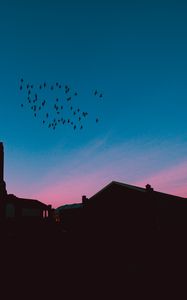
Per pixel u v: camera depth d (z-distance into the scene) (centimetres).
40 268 2319
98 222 2811
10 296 1941
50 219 3328
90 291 2248
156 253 2442
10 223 2797
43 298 2002
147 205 2603
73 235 2825
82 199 2953
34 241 2575
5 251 2302
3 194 3016
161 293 2236
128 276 2478
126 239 2622
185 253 2509
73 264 2558
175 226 2641
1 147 3103
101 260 2644
